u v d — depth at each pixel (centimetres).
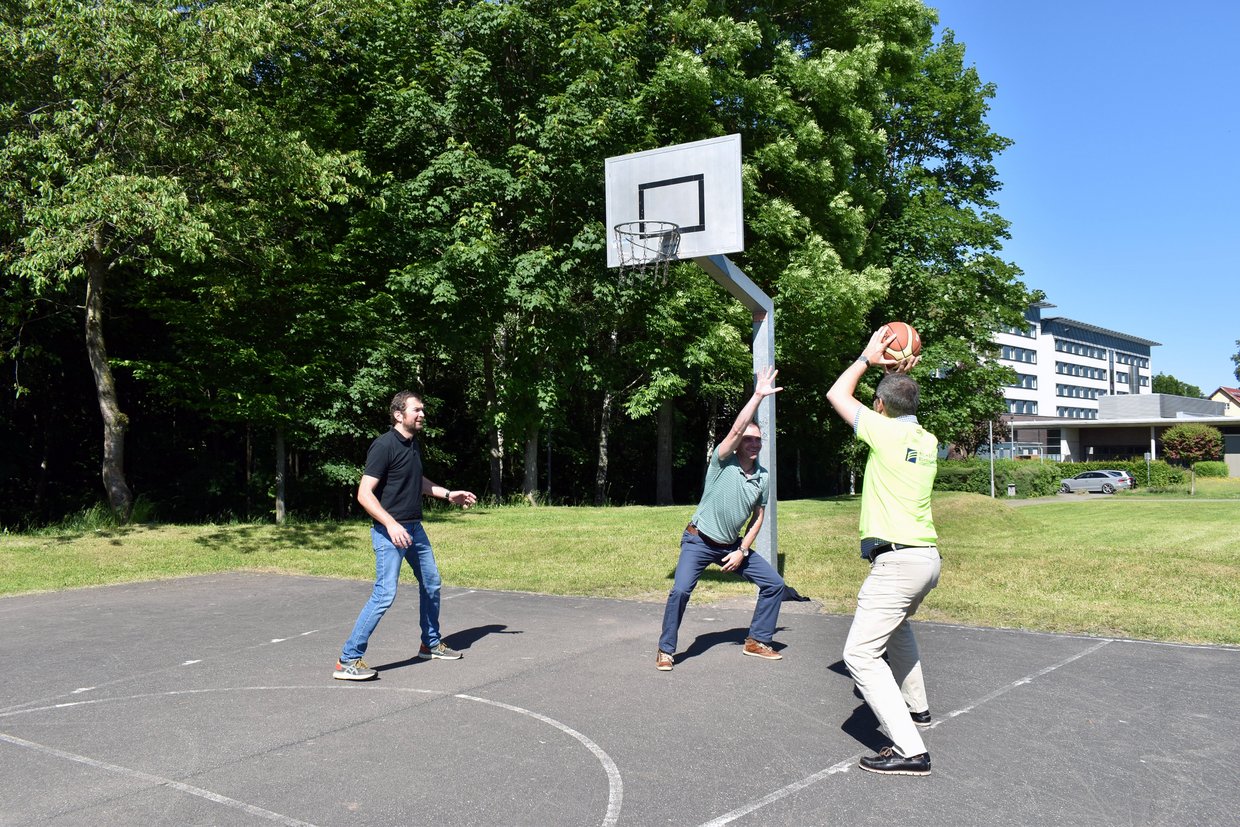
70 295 1880
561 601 910
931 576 432
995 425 5250
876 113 2811
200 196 1511
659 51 2180
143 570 1180
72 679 619
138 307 1941
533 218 1939
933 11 2800
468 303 1966
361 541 1445
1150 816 379
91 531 1527
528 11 1981
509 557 1253
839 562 1112
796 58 2347
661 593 945
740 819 378
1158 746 465
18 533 1543
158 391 1841
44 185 1312
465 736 487
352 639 607
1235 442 5981
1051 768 434
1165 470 5334
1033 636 723
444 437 2780
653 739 480
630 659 657
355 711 535
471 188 1862
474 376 2605
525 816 382
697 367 2297
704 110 2152
